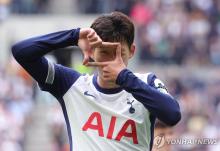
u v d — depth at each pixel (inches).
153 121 248.7
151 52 1091.9
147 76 249.6
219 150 673.6
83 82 254.2
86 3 1232.8
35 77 252.4
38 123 948.0
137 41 1099.9
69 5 1254.3
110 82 247.6
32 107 949.2
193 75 1007.6
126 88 231.6
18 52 244.7
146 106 232.4
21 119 922.1
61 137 870.4
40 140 946.1
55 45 243.9
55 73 253.4
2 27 1211.2
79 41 239.3
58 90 255.4
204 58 1087.0
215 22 1143.0
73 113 253.4
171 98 234.2
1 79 956.0
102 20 245.9
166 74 1015.0
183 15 1144.2
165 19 1131.3
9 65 1006.4
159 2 1163.3
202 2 1166.3
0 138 873.5
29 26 1218.0
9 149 872.3
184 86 969.5
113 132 247.3
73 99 253.9
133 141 247.3
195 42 1104.2
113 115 247.9
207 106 898.1
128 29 246.1
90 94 251.0
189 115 868.0
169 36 1106.7
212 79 992.9
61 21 1222.3
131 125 246.5
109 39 244.2
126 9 1170.6
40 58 249.0
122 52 245.8
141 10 1147.3
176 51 1091.9
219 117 871.1
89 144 248.8
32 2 1237.7
